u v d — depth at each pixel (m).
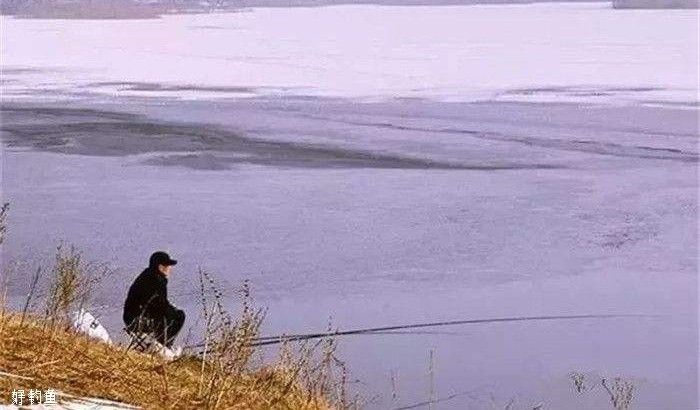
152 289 22.31
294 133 127.56
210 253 57.00
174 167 93.56
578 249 60.03
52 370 13.50
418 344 38.44
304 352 20.50
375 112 158.25
